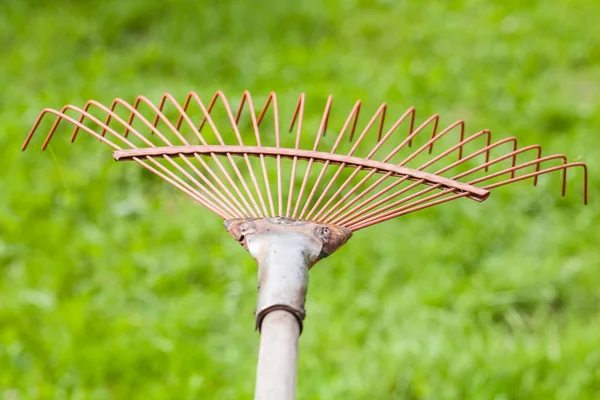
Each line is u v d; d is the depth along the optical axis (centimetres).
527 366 417
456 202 535
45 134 592
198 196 183
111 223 529
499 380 407
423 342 434
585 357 423
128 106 204
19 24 747
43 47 717
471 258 497
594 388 412
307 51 720
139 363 429
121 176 557
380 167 193
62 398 408
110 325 452
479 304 461
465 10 798
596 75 695
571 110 624
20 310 457
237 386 414
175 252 503
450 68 687
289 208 186
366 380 411
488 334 443
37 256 498
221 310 463
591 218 520
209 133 579
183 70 692
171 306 467
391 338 438
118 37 747
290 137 584
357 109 219
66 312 454
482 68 689
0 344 430
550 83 672
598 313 466
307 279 158
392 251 497
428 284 473
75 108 199
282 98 639
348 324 445
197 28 745
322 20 770
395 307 454
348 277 478
